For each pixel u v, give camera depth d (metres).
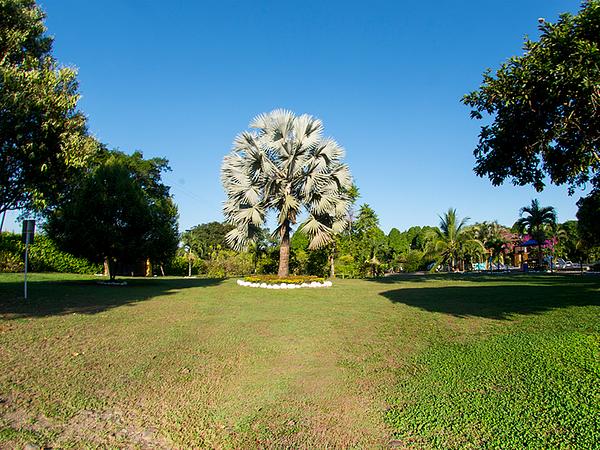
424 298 11.49
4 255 21.19
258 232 17.03
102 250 15.96
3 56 8.95
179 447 3.22
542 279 19.19
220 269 28.55
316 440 3.29
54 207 11.09
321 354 5.67
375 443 3.22
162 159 29.47
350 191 29.11
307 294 13.20
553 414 3.41
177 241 17.81
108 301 10.66
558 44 5.10
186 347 5.99
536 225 36.00
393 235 58.41
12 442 3.16
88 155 9.57
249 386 4.46
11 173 9.04
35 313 8.30
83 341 6.11
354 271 28.64
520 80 5.40
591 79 4.69
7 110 8.19
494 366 4.67
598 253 40.22
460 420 3.46
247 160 16.17
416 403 3.88
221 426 3.56
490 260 42.28
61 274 22.44
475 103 6.05
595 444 2.92
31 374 4.61
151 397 4.14
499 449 2.98
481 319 7.62
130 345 5.99
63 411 3.75
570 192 6.66
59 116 9.09
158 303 10.58
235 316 8.68
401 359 5.31
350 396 4.16
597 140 5.29
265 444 3.25
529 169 6.34
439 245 36.66
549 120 5.62
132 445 3.22
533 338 5.65
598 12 4.86
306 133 16.45
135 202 16.03
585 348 4.89
